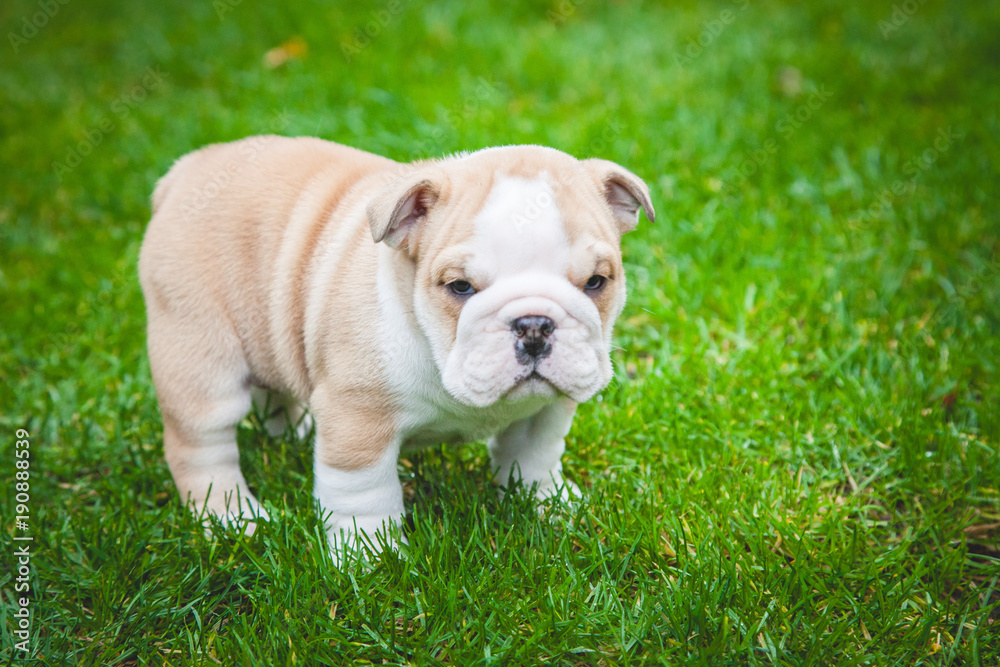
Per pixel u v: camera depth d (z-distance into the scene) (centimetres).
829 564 326
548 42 772
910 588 313
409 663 288
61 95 736
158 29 826
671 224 537
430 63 732
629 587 322
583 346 273
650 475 374
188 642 293
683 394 423
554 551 326
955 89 695
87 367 452
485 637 292
